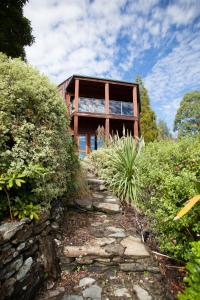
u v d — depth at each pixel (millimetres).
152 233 3006
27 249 2064
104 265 2469
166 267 2461
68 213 3389
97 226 3184
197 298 1213
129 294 2096
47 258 2279
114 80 10508
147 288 2168
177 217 1625
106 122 10305
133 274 2377
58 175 2758
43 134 2549
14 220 2047
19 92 2393
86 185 4168
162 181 2574
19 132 2338
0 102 2262
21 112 2459
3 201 2123
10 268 1817
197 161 2854
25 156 2312
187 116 20625
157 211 2453
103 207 3594
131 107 11531
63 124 3002
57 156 2693
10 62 2627
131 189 3934
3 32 5492
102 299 2027
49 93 2801
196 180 2229
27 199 2322
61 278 2291
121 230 3102
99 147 6578
